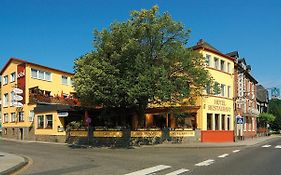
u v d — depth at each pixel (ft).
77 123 125.39
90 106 116.26
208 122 121.60
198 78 97.04
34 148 98.12
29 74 154.20
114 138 112.57
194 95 101.76
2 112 171.12
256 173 43.60
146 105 103.30
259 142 120.67
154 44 94.79
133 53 90.38
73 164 55.42
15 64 161.27
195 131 116.37
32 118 148.15
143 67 90.02
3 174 43.62
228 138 127.54
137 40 92.58
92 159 63.72
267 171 45.37
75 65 100.99
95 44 96.32
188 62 95.50
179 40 97.35
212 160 60.44
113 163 56.29
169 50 94.99
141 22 94.73
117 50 92.89
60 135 130.72
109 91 90.94
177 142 113.29
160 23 94.58
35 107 144.77
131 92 87.40
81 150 90.07
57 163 57.36
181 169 48.14
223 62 132.36
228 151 82.69
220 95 128.06
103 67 90.43
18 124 156.97
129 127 111.65
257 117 196.13
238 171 45.52
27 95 152.46
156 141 111.04
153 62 95.09
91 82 91.45
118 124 124.36
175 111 111.04
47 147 102.89
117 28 93.35
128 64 90.84
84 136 120.88
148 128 112.37
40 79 158.30
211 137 120.47
